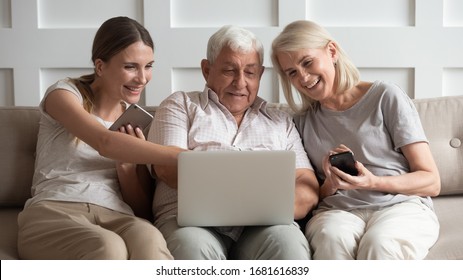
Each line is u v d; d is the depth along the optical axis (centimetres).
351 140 214
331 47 217
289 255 183
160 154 196
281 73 224
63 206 199
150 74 221
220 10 284
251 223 189
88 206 199
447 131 238
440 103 241
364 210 206
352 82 217
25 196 232
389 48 281
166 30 283
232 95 217
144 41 215
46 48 286
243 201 186
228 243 205
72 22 286
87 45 285
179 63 284
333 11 282
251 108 225
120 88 215
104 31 216
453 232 204
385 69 285
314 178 215
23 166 232
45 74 288
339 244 187
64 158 211
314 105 225
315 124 223
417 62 282
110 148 198
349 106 217
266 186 185
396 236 185
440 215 222
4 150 232
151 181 224
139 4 285
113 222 196
